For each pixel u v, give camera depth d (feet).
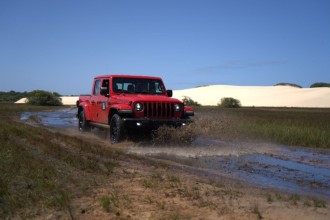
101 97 41.19
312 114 120.47
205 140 40.40
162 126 34.60
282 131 44.11
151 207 15.46
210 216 14.51
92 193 17.31
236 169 25.34
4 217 14.05
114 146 34.83
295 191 19.61
